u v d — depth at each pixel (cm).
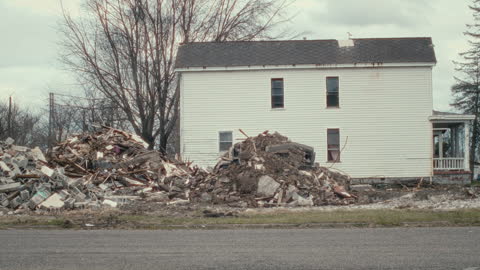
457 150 4175
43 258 1001
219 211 1939
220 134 3653
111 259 988
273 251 1062
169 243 1184
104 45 4306
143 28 4250
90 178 2745
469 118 3603
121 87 4259
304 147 2862
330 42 3862
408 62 3609
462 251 1048
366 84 3647
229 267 909
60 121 6006
